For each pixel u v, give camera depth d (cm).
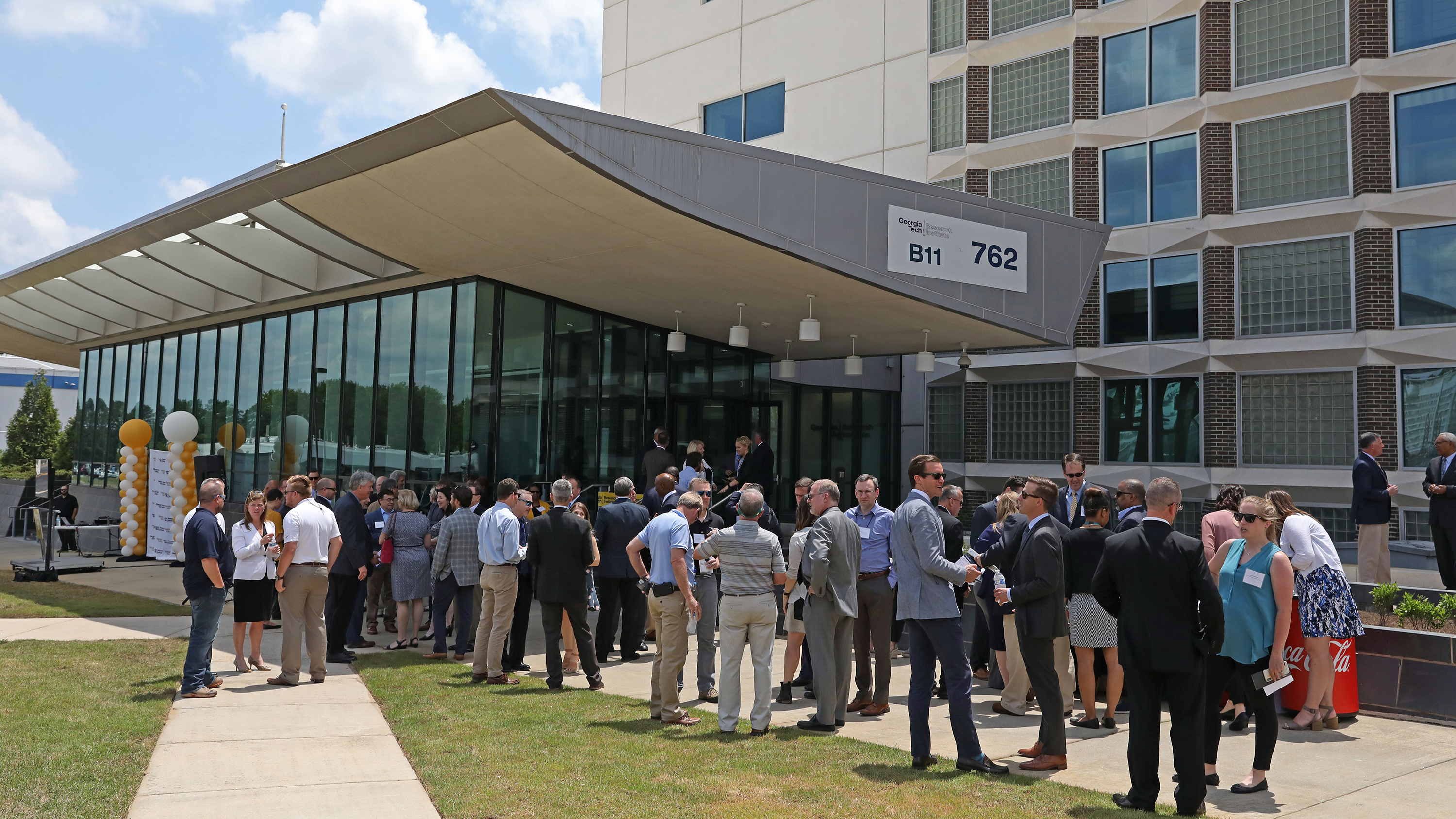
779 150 2673
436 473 1590
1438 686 822
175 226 1454
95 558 2130
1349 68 1906
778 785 617
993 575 909
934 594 669
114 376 2806
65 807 544
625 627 1106
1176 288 2122
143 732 720
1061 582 675
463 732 746
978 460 2391
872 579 857
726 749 711
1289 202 1983
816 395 2539
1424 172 1831
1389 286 1856
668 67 2939
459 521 1069
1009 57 2334
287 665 922
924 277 1395
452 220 1270
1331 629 799
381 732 750
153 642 1124
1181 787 574
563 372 1675
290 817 551
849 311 1617
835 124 2577
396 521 1148
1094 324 2219
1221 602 566
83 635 1170
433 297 1622
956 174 2389
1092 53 2227
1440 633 830
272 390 2038
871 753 703
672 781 622
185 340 2412
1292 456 1966
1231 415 2030
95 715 769
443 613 1078
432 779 623
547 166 1069
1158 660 576
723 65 2806
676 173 1133
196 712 802
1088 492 816
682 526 803
